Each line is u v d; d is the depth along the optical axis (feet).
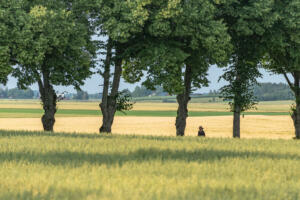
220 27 380.17
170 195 103.55
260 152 218.38
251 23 401.08
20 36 367.45
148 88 399.65
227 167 153.99
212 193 107.76
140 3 374.84
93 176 128.57
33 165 153.79
